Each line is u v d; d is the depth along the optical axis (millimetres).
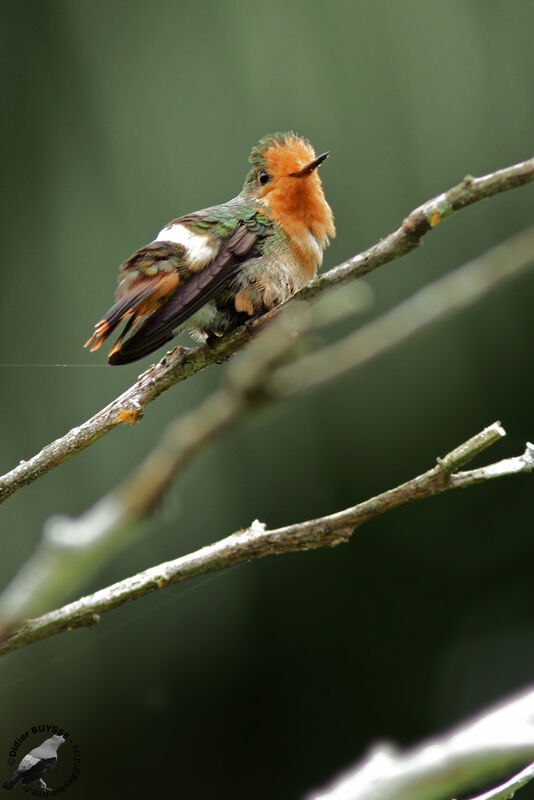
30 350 8070
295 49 8484
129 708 8047
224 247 5762
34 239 8242
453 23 8508
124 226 8195
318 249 6398
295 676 8484
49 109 8422
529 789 7703
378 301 8219
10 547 7664
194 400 7828
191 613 8367
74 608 3803
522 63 8406
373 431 8305
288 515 8172
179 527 8055
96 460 7824
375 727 8367
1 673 7918
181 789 7977
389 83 8406
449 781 2480
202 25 8562
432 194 8273
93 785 7781
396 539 8977
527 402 8203
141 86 8438
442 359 8320
